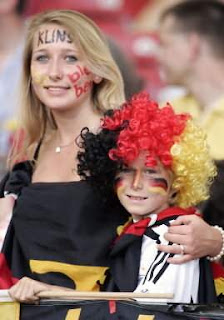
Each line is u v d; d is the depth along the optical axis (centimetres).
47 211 998
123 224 994
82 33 1029
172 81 1521
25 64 1059
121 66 1280
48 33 1031
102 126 983
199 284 956
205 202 1086
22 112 1070
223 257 1034
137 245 962
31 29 1048
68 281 981
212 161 1004
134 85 1292
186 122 957
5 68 1736
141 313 921
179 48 1499
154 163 945
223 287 977
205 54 1489
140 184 956
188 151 945
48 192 1004
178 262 941
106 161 966
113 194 988
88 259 980
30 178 1041
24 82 1066
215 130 1395
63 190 999
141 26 1886
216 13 1492
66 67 1025
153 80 1827
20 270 1005
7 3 1861
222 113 1403
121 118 970
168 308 920
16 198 1031
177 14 1504
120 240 967
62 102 1023
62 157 1036
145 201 959
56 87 1023
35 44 1038
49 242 993
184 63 1497
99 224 991
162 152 941
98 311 932
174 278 936
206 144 961
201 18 1492
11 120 1611
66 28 1030
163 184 955
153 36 1862
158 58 1719
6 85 1717
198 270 957
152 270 941
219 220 1083
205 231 957
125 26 1886
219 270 984
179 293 935
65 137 1043
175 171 953
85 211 990
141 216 971
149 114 952
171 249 943
